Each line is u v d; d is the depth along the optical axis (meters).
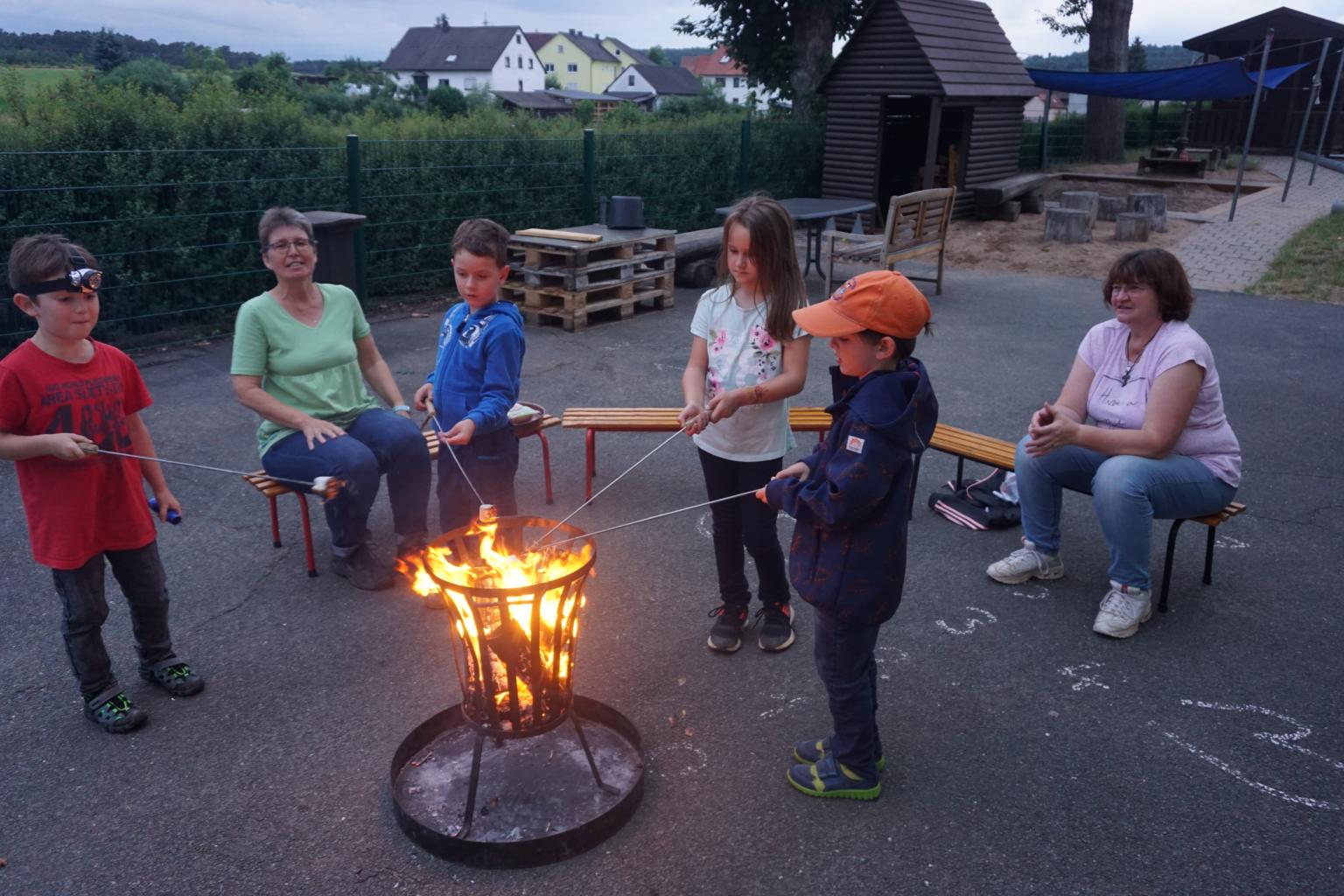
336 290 4.37
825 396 7.01
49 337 2.99
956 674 3.62
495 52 100.88
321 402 4.24
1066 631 3.92
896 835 2.80
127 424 3.22
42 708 3.38
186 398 6.77
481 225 3.91
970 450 4.75
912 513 5.01
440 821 2.79
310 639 3.82
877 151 15.35
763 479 3.50
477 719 2.67
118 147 7.85
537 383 7.22
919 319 2.58
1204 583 4.30
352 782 3.01
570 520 4.91
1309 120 26.03
